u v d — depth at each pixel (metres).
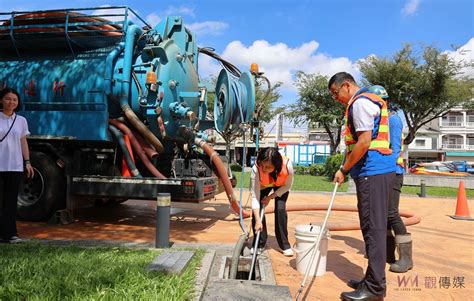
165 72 6.20
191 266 3.66
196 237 5.53
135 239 5.29
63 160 6.26
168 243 4.64
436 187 17.84
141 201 9.66
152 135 6.17
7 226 4.69
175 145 6.97
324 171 24.88
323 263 3.96
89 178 6.20
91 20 6.47
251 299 2.85
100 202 8.57
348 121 3.36
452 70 25.48
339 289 3.56
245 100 7.12
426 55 25.47
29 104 6.61
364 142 3.12
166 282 3.03
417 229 6.91
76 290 2.77
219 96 7.05
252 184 4.48
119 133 6.18
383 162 3.23
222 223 6.82
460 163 35.41
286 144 38.34
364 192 3.26
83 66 6.44
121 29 6.40
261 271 3.92
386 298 3.44
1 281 2.96
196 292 2.99
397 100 26.39
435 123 53.22
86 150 6.41
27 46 6.87
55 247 4.34
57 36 6.46
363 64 26.83
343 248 5.21
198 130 7.12
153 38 6.39
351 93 3.50
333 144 33.81
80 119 6.27
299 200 11.31
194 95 6.59
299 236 4.00
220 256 4.39
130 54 6.18
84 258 3.73
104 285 2.88
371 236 3.22
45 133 6.41
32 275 3.15
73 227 6.09
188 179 5.89
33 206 6.32
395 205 4.29
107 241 4.91
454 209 9.99
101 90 6.21
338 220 7.53
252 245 4.89
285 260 4.50
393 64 25.73
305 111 33.47
